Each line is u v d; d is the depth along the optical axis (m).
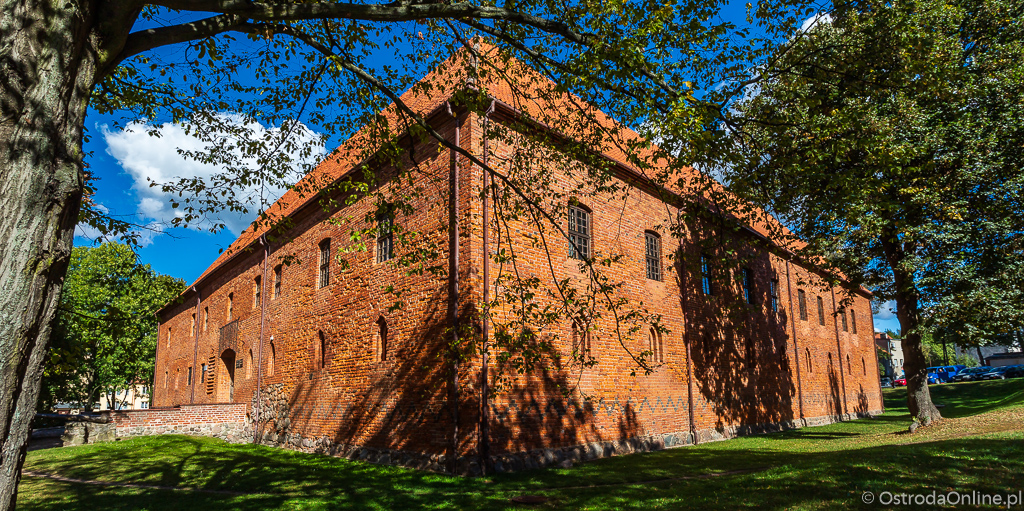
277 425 17.38
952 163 13.13
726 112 7.68
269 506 8.02
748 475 8.40
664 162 17.48
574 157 8.58
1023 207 12.79
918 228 12.98
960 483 6.12
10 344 3.13
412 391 11.93
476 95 8.32
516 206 8.53
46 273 3.33
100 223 7.35
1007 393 29.70
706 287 18.50
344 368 14.43
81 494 9.21
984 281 12.70
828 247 15.20
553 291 12.73
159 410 18.89
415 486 9.35
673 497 7.56
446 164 12.42
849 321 30.00
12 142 3.27
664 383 15.45
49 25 3.52
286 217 8.23
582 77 6.66
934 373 48.31
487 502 8.05
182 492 9.29
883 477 6.73
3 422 3.08
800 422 21.91
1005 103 12.62
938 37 11.73
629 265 15.26
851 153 10.72
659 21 6.35
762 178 8.66
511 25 7.20
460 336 10.97
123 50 4.61
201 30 5.27
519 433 11.22
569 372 12.67
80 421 17.14
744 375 19.12
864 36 8.53
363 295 14.29
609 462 11.93
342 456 13.53
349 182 8.13
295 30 6.13
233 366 24.19
